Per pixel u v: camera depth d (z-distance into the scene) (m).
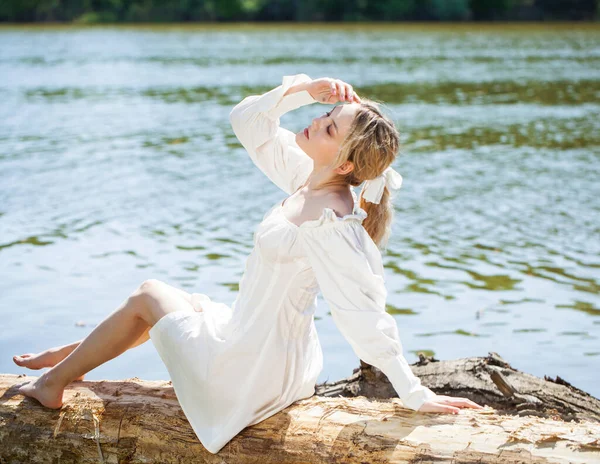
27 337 5.26
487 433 2.94
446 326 5.48
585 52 30.88
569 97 18.34
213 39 38.09
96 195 9.27
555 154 11.70
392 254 7.09
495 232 7.78
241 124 3.52
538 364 4.89
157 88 19.91
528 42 36.34
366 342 3.05
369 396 4.06
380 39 38.19
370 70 23.58
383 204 3.29
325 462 3.04
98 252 7.11
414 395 3.05
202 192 9.45
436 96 18.31
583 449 2.83
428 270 6.66
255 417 3.15
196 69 24.06
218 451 3.15
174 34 41.97
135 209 8.64
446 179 10.09
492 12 53.31
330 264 3.05
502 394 3.87
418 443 2.95
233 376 3.16
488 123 14.56
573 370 4.82
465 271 6.64
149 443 3.28
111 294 6.05
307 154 3.25
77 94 18.86
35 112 16.02
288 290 3.19
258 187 9.72
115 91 19.38
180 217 8.32
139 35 41.03
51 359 3.58
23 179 10.08
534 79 21.81
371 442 3.00
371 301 3.05
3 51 31.12
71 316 5.62
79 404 3.37
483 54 29.75
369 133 3.12
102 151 12.02
